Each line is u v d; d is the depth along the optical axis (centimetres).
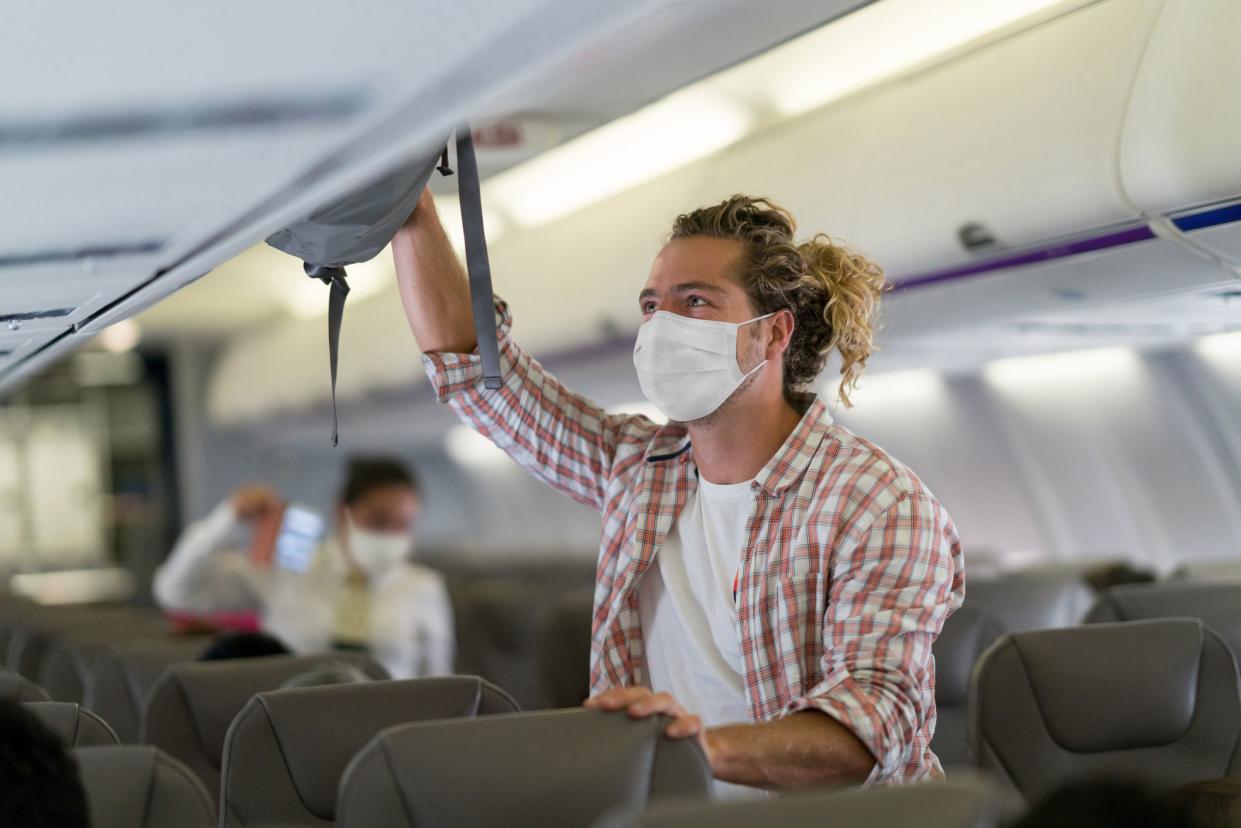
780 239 198
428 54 104
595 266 525
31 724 122
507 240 627
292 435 1116
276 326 995
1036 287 370
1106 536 656
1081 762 255
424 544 1302
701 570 197
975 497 706
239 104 110
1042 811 97
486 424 214
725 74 408
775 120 454
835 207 398
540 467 220
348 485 518
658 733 159
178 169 122
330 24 97
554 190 573
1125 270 341
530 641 748
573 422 216
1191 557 618
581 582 1009
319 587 537
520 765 157
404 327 722
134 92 105
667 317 195
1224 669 262
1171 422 581
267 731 208
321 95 110
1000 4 344
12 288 168
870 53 385
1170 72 295
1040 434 648
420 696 214
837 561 183
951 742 351
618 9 96
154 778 169
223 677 281
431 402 783
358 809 156
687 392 194
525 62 106
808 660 186
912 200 370
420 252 208
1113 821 94
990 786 131
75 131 110
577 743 158
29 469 1308
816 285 199
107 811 165
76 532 1306
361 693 214
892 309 427
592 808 156
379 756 157
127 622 644
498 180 555
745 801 124
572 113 355
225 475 1244
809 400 202
